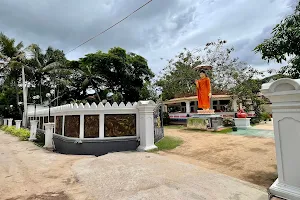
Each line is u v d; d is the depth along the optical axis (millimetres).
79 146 8484
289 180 2902
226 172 5113
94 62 27531
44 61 26797
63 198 3748
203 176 4676
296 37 3400
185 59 26062
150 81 33094
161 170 5207
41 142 12680
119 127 8648
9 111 30328
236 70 23250
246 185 4098
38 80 28094
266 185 4141
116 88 31438
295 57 3793
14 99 30984
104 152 8312
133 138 8609
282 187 2949
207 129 13508
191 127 14742
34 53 24531
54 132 11820
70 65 29234
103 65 27844
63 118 10234
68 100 30906
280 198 2953
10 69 23406
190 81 24844
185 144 8953
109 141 8383
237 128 13641
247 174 4863
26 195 3938
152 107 8578
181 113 21125
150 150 8008
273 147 7324
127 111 8773
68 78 28641
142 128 8445
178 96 23781
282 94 2926
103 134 8469
